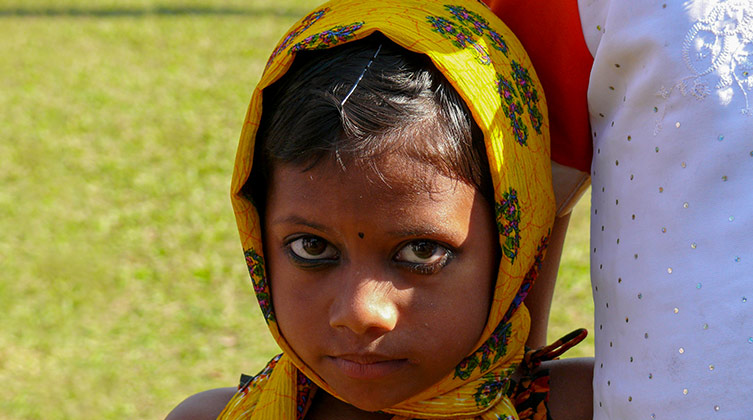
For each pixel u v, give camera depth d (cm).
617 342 240
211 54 2169
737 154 212
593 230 261
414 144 225
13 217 1241
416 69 236
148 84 1914
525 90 258
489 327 247
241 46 2244
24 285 1049
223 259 1114
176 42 2277
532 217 253
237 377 866
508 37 264
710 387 209
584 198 1234
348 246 228
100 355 909
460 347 239
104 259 1116
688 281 216
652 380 223
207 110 1741
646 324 226
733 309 207
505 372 263
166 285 1053
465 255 234
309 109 231
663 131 226
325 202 226
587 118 269
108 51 2189
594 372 257
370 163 222
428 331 231
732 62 214
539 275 309
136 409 815
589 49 260
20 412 806
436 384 253
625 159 240
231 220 1231
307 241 234
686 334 215
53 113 1712
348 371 233
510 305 261
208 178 1389
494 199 241
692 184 217
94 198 1312
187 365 890
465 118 235
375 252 228
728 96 214
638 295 230
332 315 230
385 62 236
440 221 226
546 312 315
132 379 864
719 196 213
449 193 229
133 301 1017
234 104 1775
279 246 242
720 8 219
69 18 2538
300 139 228
